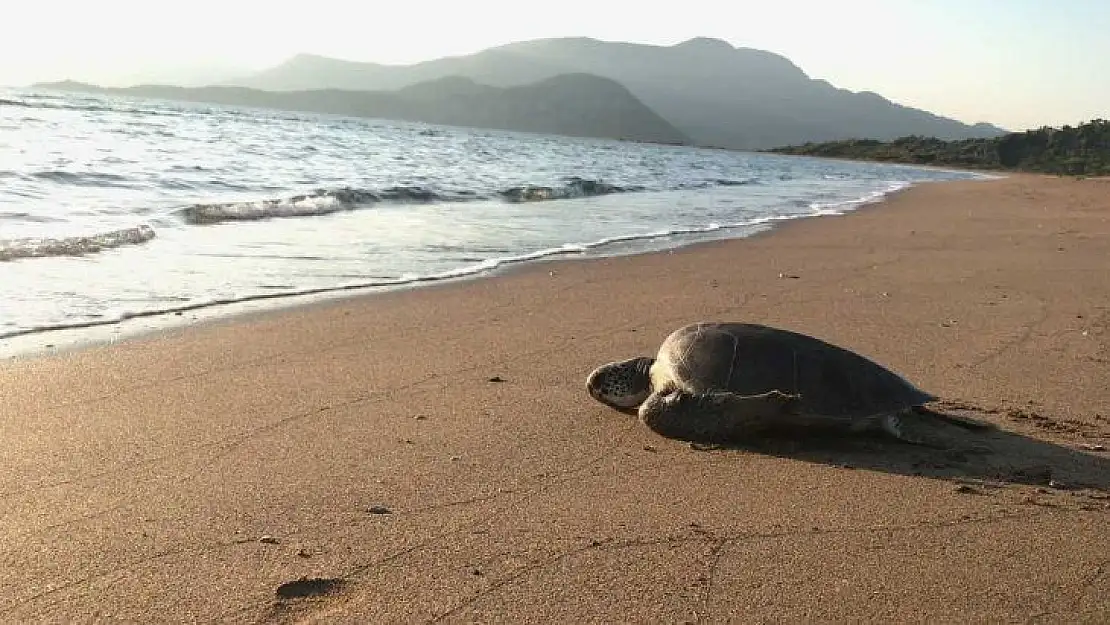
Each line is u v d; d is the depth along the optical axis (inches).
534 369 229.1
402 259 394.3
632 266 410.0
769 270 414.0
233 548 122.2
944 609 113.1
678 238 537.0
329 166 847.1
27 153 643.5
